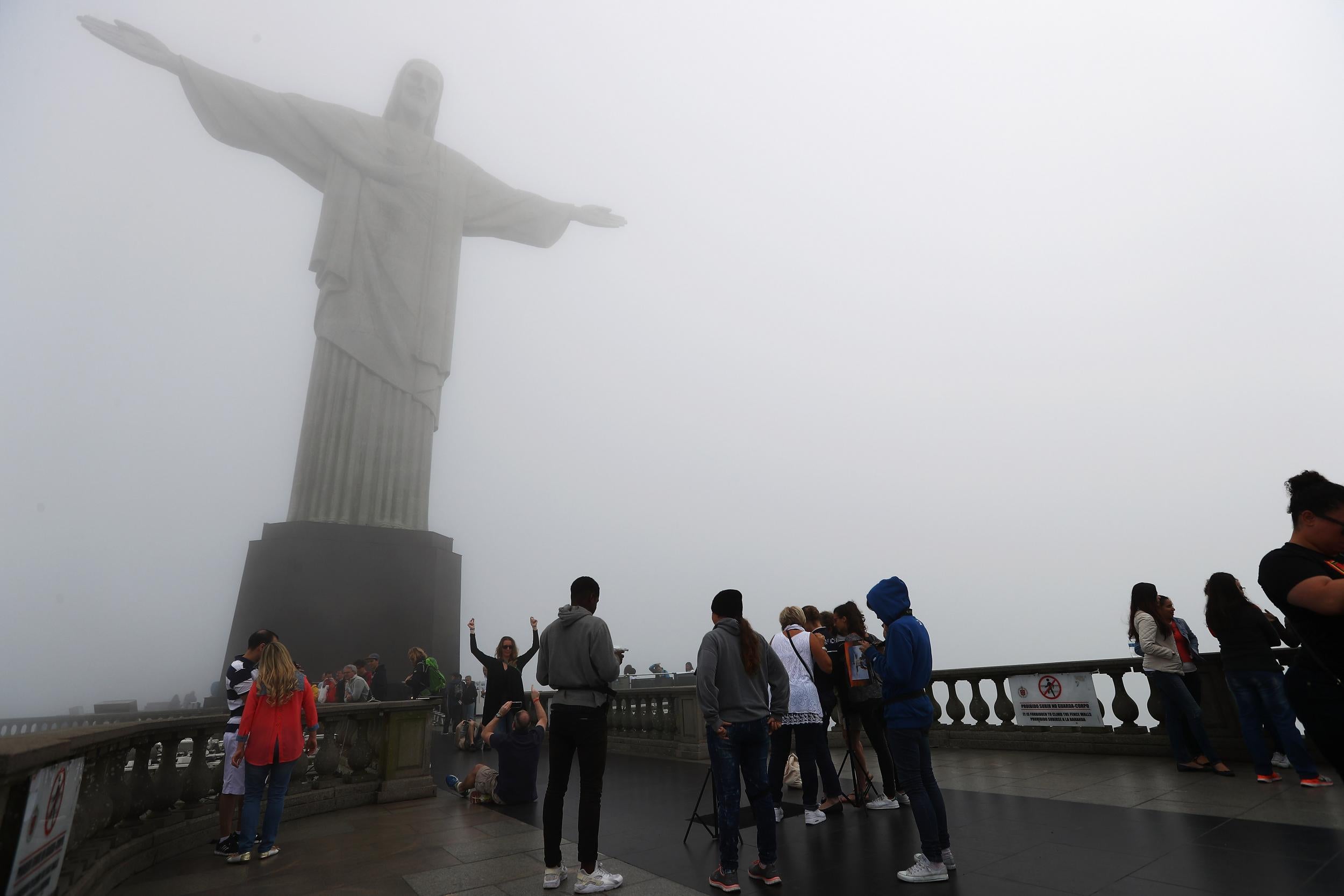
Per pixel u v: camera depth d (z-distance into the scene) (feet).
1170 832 15.83
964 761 29.63
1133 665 27.96
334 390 93.61
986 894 12.73
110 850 16.40
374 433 93.61
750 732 14.65
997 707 33.01
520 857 17.85
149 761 19.03
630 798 25.61
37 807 10.49
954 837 16.85
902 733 14.38
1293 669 9.30
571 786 29.17
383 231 101.65
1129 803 19.16
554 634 15.79
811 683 20.56
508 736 26.23
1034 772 25.50
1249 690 20.61
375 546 86.74
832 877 14.57
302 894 15.29
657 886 14.66
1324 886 11.81
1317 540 8.89
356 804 26.07
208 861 18.31
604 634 15.49
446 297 105.81
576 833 20.43
